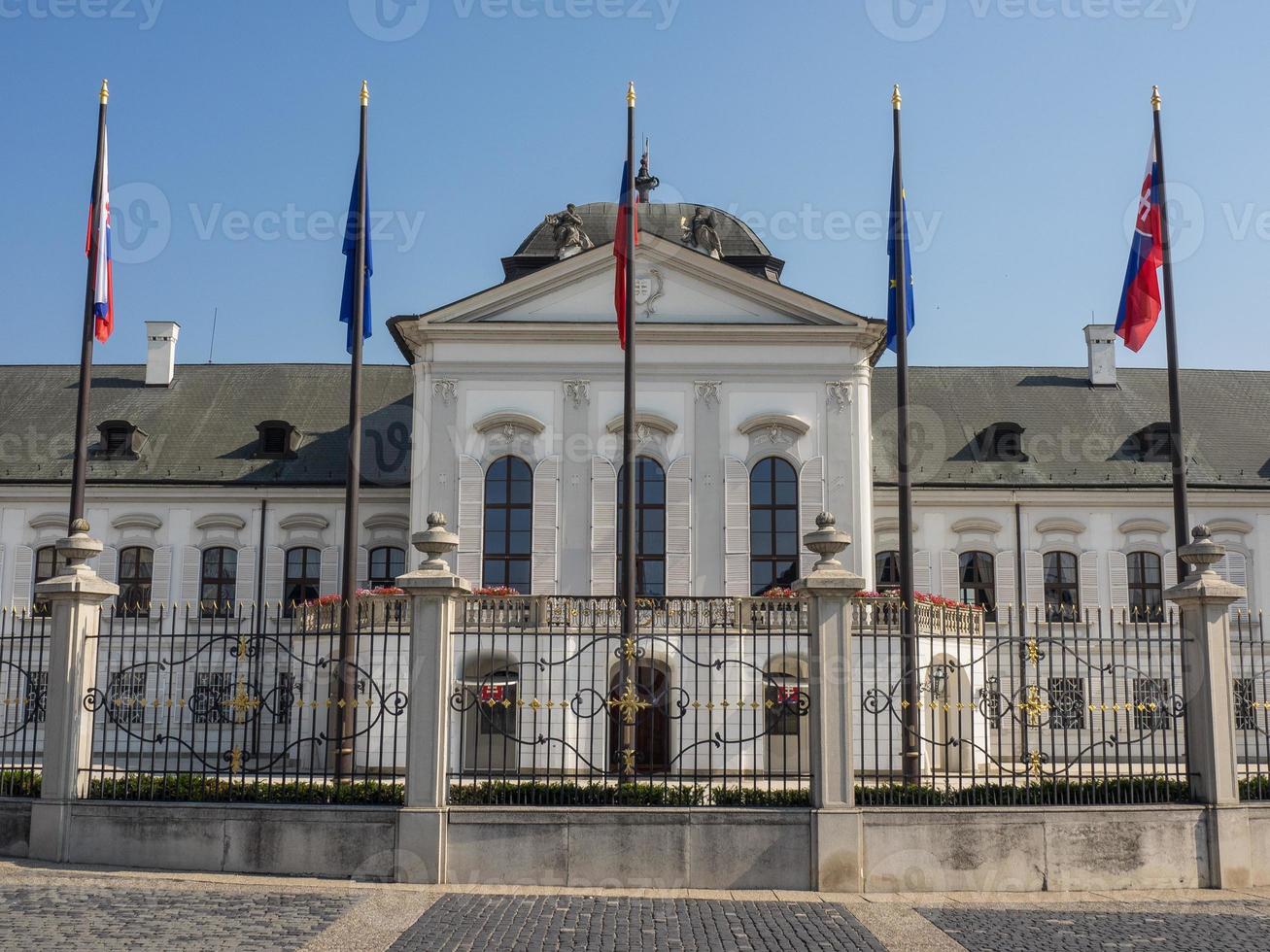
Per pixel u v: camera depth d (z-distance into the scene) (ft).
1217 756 48.93
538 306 113.80
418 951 35.91
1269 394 143.84
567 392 112.16
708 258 113.70
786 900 43.91
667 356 112.88
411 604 47.26
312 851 45.96
